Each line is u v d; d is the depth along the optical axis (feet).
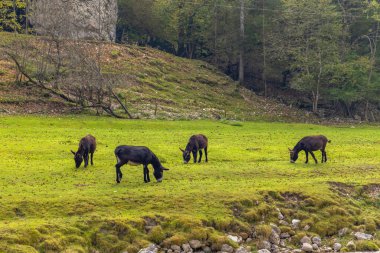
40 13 202.80
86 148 88.38
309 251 62.54
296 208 71.77
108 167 89.71
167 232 61.57
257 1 258.57
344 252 61.77
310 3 221.66
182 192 71.05
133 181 78.84
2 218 60.08
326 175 89.66
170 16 264.11
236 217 66.90
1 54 195.31
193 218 63.72
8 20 228.63
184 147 114.01
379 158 111.14
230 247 60.70
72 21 211.82
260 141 130.52
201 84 228.22
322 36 223.30
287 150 116.98
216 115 189.06
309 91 234.79
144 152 76.43
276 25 244.22
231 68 273.75
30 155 97.91
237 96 228.84
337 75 216.13
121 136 126.00
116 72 201.98
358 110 244.42
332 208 71.61
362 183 82.58
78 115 161.68
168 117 173.17
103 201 66.03
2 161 90.48
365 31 245.04
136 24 269.85
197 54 283.38
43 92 176.55
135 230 60.44
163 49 286.87
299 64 223.71
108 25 248.11
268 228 65.41
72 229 58.34
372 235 67.82
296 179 85.35
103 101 178.09
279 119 204.13
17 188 71.46
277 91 258.16
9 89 173.78
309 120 210.18
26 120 141.28
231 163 98.68
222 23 256.32
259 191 73.82
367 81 220.43
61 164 91.45
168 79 219.82
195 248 60.29
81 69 167.94
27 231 55.72
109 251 57.72
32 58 198.39
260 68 257.75
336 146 126.82
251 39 251.39
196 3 260.01
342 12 239.30
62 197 66.54
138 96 190.29
